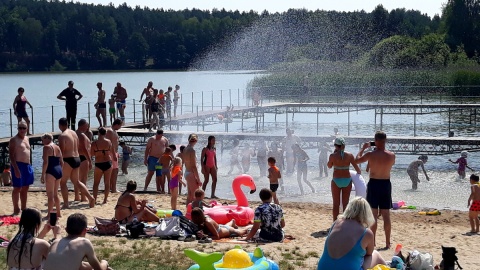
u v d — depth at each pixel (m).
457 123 44.44
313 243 11.86
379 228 13.76
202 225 12.13
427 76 64.50
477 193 13.56
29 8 168.12
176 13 181.75
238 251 8.77
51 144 13.25
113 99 32.59
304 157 19.77
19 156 14.00
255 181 22.30
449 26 95.62
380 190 11.27
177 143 30.58
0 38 147.88
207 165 18.02
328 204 17.48
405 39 84.25
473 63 79.25
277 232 11.89
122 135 30.89
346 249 7.57
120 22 161.12
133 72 152.50
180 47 156.62
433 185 21.20
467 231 13.76
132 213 12.95
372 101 57.12
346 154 13.01
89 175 23.48
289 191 20.23
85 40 156.00
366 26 102.50
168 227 11.97
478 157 28.36
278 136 28.88
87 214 14.34
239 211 13.42
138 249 10.89
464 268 10.23
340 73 66.50
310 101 56.47
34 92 74.81
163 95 34.62
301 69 82.56
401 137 28.78
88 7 175.50
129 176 23.92
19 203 15.60
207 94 70.69
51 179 13.24
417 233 13.38
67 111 26.80
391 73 65.19
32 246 7.33
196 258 8.26
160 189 18.81
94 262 7.31
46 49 151.50
